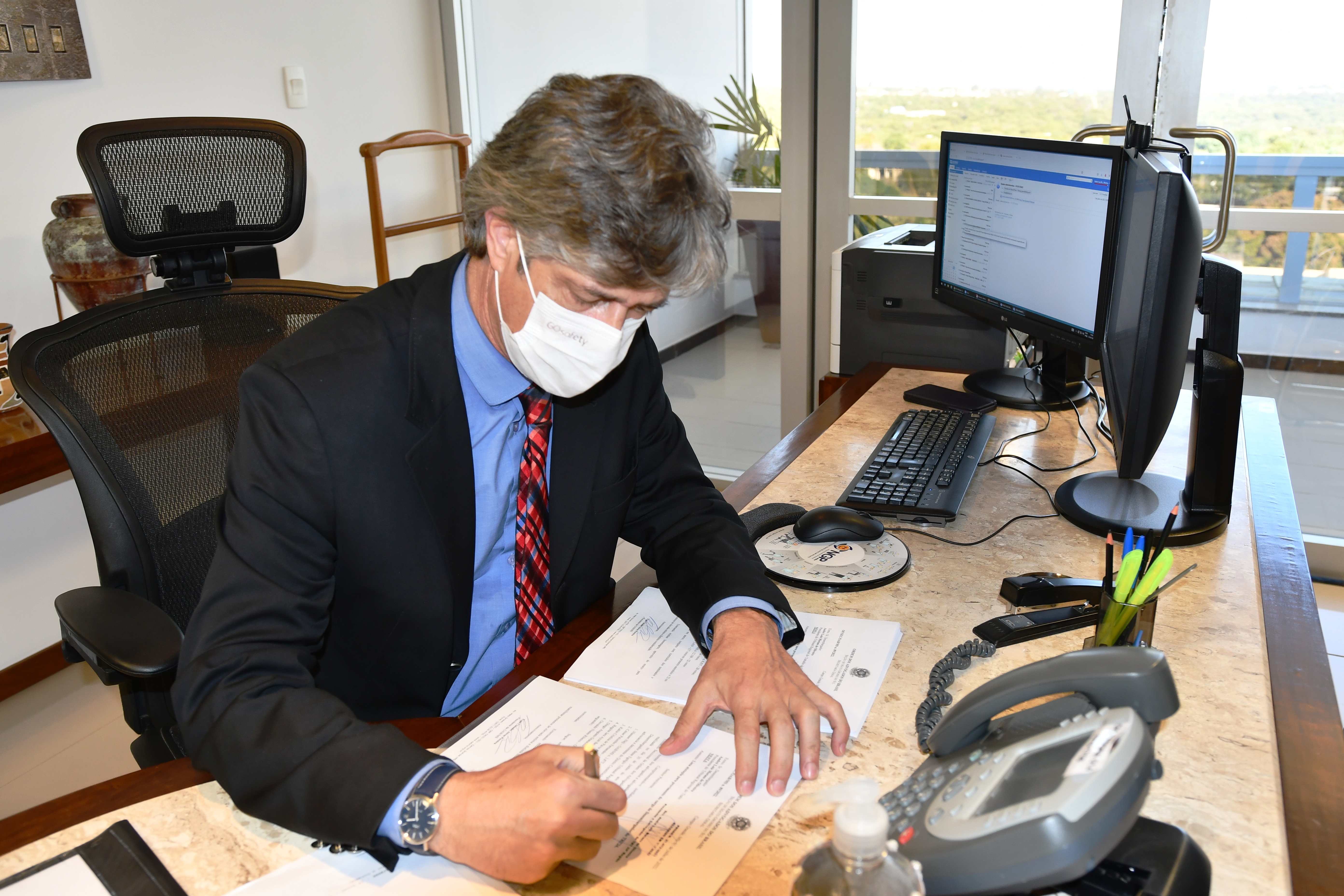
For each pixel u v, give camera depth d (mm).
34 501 2246
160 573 1176
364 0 2924
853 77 2725
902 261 1939
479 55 3279
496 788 652
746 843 682
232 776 714
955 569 1100
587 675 908
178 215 1249
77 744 2059
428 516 938
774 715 785
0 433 1759
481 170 820
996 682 646
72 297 2043
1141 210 1140
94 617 1062
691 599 969
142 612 1075
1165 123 2418
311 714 735
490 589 1062
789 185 2865
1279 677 869
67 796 757
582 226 747
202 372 1261
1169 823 680
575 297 816
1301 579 1054
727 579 959
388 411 908
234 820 729
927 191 2770
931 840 556
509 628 1077
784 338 3043
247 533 837
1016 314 1639
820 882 481
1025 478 1358
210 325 1284
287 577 838
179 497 1208
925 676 886
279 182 1330
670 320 3270
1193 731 791
